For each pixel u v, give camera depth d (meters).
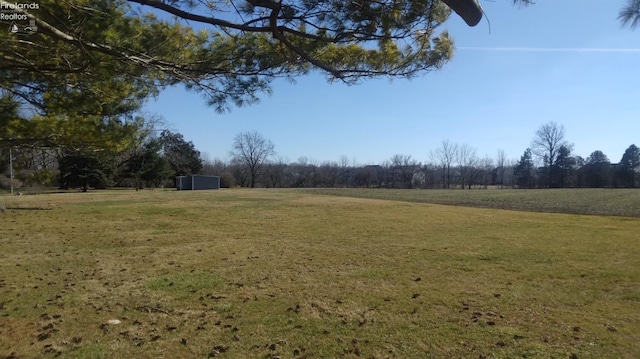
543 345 3.63
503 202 23.58
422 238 10.05
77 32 3.93
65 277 6.04
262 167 67.94
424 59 4.64
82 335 3.84
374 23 3.82
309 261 7.26
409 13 3.70
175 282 5.76
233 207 18.81
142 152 43.28
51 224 12.42
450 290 5.43
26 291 5.28
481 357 3.41
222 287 5.52
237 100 5.47
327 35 3.98
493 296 5.16
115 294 5.16
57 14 3.80
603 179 57.09
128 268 6.66
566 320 4.29
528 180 63.16
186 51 4.80
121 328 4.02
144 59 4.52
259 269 6.61
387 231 11.34
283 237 10.21
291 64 4.91
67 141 6.68
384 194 32.38
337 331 3.97
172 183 54.12
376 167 66.44
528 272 6.46
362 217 15.09
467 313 4.50
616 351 3.51
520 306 4.76
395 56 4.53
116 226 12.16
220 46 4.89
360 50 4.49
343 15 3.77
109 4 4.30
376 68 4.65
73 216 14.58
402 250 8.41
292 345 3.65
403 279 6.00
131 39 4.36
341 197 27.41
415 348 3.59
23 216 14.49
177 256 7.70
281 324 4.15
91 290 5.34
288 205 20.17
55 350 3.51
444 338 3.80
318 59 4.56
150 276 6.11
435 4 3.66
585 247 8.78
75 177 39.34
